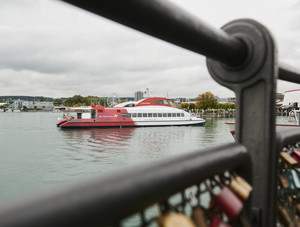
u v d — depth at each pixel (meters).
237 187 0.86
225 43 0.85
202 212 0.70
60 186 0.46
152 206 0.63
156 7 0.58
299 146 1.52
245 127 1.07
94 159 19.44
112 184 0.51
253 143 1.05
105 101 183.38
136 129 39.50
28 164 17.69
